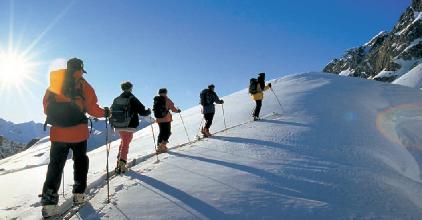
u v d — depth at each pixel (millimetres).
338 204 6426
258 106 16500
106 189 7332
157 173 8156
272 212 5922
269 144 10992
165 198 6453
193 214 5793
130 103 9102
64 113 6195
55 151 6223
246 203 6207
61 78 6266
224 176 7656
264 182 7273
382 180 8125
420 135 14031
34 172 11820
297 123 14328
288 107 18047
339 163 9102
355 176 8086
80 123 6355
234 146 10961
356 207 6379
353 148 10820
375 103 19500
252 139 11891
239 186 7023
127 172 8641
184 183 7266
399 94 22656
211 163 8852
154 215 5770
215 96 14516
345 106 17766
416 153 11844
